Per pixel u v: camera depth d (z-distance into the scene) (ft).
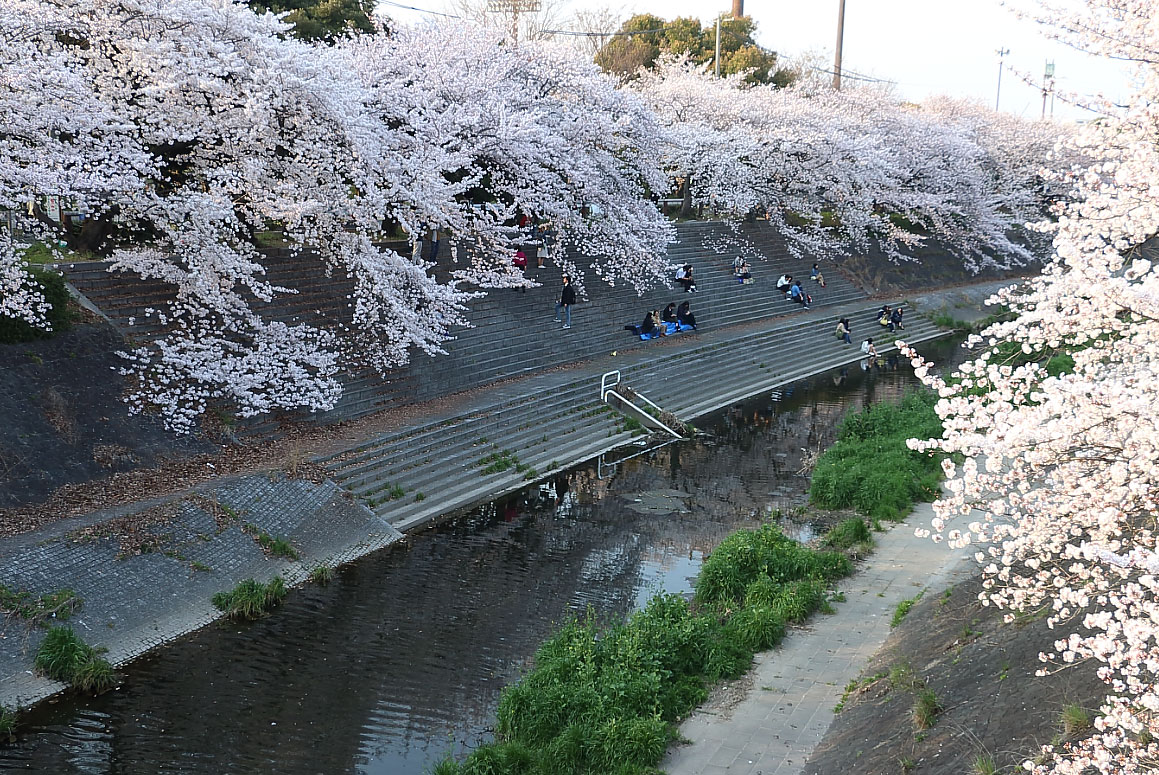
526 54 106.63
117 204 67.41
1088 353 31.83
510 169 94.17
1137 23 33.35
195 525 54.65
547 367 98.84
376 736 41.39
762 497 76.59
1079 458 26.37
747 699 41.75
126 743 39.96
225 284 68.74
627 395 95.91
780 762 36.73
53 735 40.14
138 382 64.34
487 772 36.40
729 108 152.97
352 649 49.16
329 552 59.57
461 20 109.29
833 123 158.40
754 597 51.42
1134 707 26.43
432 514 67.92
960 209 171.83
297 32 113.29
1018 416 26.22
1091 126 34.12
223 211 63.62
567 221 100.83
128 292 70.44
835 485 71.87
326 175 71.31
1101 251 29.66
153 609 49.11
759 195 150.41
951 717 35.14
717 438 94.17
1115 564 23.20
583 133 101.96
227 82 64.54
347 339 79.36
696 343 115.96
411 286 80.48
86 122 55.31
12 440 55.01
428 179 74.38
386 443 71.56
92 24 60.18
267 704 43.60
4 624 44.01
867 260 165.99
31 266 65.46
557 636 47.75
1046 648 36.37
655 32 213.25
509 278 88.99
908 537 62.39
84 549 49.52
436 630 51.72
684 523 70.54
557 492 76.13
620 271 116.37
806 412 104.53
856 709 39.78
